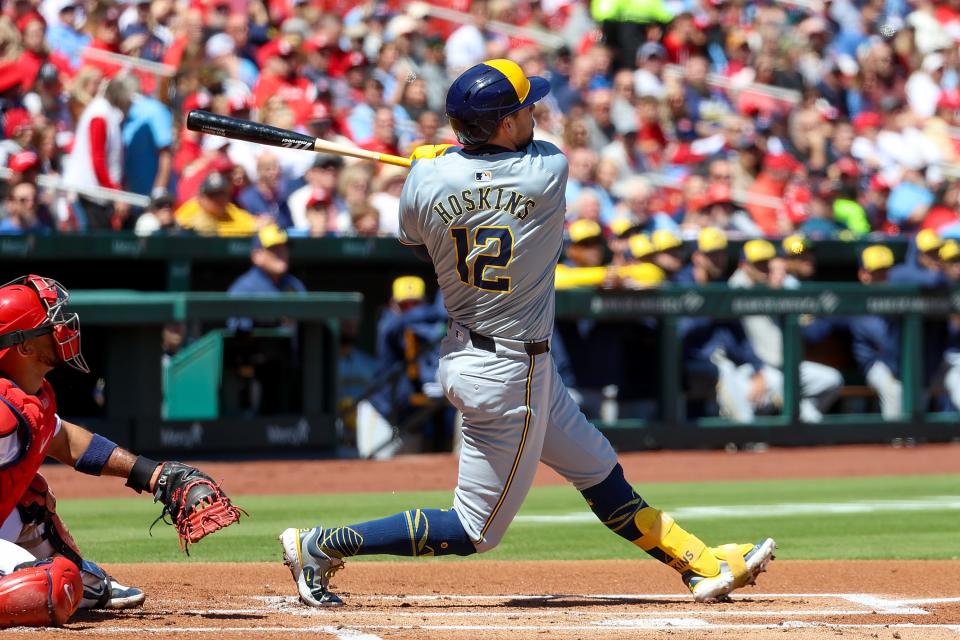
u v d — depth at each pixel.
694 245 46.62
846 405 47.94
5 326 14.11
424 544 16.38
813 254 47.59
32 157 39.94
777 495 33.78
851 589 18.89
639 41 59.88
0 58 43.94
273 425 40.28
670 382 43.09
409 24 54.91
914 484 36.50
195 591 18.11
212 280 43.78
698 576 17.36
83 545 24.16
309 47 51.19
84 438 15.30
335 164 45.38
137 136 43.34
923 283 46.00
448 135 50.97
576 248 42.62
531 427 15.99
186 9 49.12
